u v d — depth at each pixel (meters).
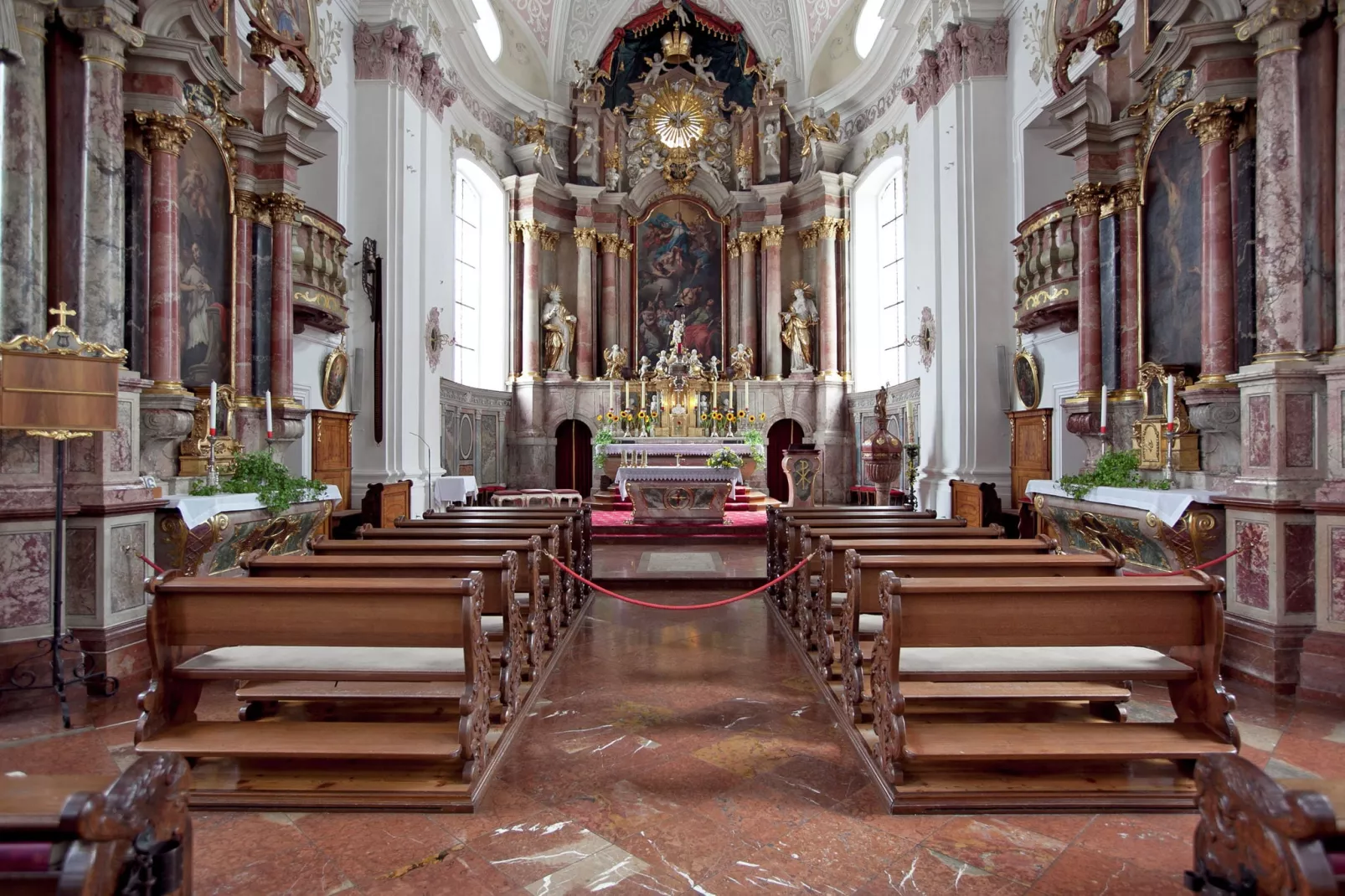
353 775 3.43
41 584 4.77
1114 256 7.37
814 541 5.77
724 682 5.05
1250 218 5.61
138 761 1.88
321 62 10.18
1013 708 4.29
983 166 10.98
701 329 18.88
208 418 6.57
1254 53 5.55
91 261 5.12
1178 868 2.80
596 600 7.84
